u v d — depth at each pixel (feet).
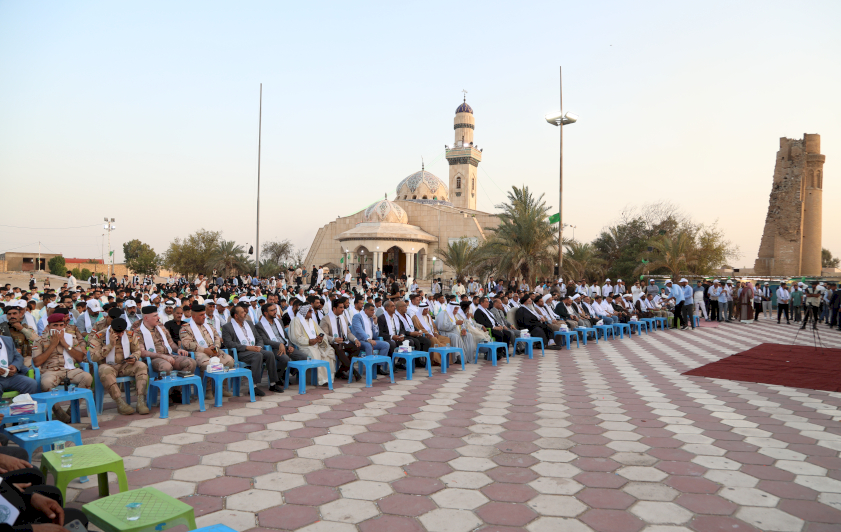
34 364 21.38
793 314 78.79
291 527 12.61
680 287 69.26
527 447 18.69
